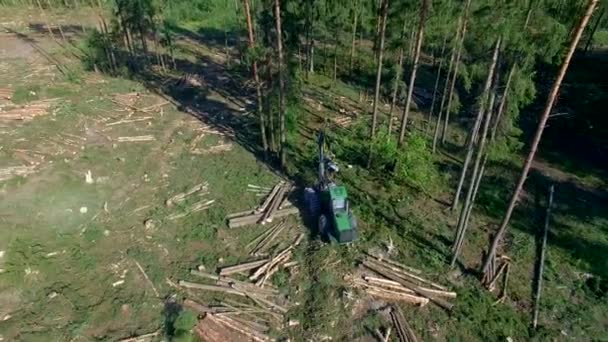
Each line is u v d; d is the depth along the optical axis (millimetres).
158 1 34844
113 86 31828
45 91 30109
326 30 35844
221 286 16766
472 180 16375
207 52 40469
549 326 15875
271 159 24219
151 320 15492
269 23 24203
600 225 20812
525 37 14805
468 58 22547
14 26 44000
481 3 17641
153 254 18109
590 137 28344
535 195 22703
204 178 22594
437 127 24828
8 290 16109
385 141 23375
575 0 22672
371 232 19203
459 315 15875
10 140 24547
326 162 21672
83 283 16719
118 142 25172
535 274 18000
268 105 23453
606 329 15898
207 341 14898
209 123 27828
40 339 14547
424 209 20969
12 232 18391
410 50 31094
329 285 16688
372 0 31750
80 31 43281
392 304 16234
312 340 14992
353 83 34156
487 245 19109
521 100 16984
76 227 19125
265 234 19203
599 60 39781
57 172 22219
